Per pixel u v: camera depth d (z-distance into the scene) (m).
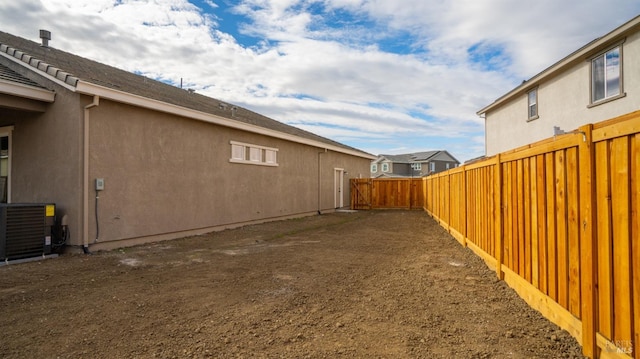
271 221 13.24
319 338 3.22
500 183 4.97
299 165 15.33
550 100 15.00
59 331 3.38
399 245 8.16
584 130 2.67
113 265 6.13
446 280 5.12
